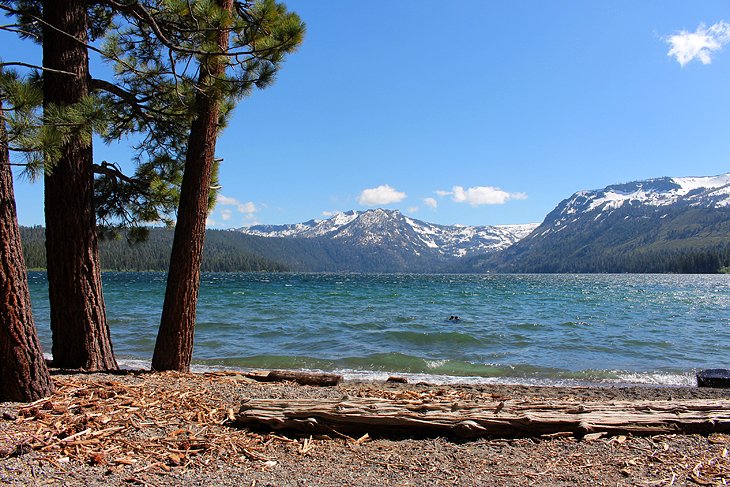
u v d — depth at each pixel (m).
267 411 4.93
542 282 105.19
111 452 4.06
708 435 4.82
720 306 35.22
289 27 6.27
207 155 7.23
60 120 4.68
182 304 7.39
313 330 19.11
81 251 6.83
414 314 26.91
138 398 5.41
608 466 4.09
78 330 6.93
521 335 18.66
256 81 6.64
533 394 8.35
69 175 6.64
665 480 3.82
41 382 5.07
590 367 12.67
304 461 4.18
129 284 64.75
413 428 4.84
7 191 4.84
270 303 33.88
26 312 5.00
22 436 4.12
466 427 4.73
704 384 9.77
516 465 4.12
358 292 52.47
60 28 6.19
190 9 5.93
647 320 24.84
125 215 8.48
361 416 4.84
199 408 5.30
